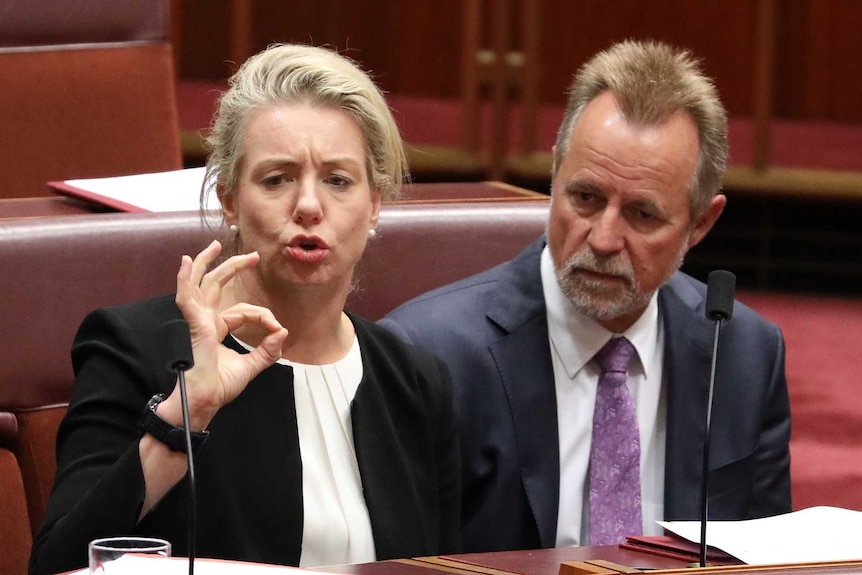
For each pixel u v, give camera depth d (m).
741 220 20.80
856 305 20.27
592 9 22.75
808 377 16.38
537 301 7.36
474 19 19.02
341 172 5.98
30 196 9.79
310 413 6.15
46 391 7.26
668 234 6.99
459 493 6.75
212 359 5.30
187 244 7.61
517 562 5.32
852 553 5.34
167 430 5.25
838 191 20.11
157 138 10.25
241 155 6.02
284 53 6.15
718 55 22.91
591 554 5.52
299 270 5.94
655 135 6.89
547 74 22.86
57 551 5.23
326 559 5.98
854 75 23.05
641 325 7.32
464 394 7.14
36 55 9.88
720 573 4.83
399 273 8.46
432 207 8.64
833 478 13.08
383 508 6.11
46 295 7.25
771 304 20.08
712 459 7.39
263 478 5.90
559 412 7.27
